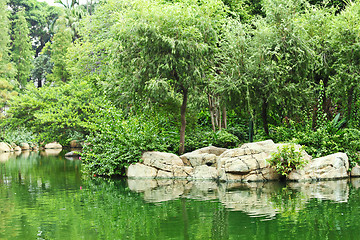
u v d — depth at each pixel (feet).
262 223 19.88
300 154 37.19
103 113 49.19
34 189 34.14
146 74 43.55
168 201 26.86
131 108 48.93
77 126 83.25
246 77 43.52
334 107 52.90
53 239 17.84
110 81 53.62
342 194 28.12
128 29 42.63
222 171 38.78
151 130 45.14
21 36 173.99
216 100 51.31
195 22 44.19
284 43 44.09
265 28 43.93
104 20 73.10
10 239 18.01
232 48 44.01
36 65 186.80
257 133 53.88
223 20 48.11
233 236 17.69
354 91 46.68
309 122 45.21
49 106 86.74
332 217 20.84
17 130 116.88
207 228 19.19
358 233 17.74
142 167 42.55
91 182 38.96
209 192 30.73
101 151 47.34
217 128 55.98
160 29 42.14
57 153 96.02
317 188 31.48
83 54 77.46
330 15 49.03
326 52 47.73
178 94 50.21
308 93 45.21
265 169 37.96
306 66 44.11
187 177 40.83
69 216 22.66
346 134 41.01
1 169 53.67
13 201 28.09
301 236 17.43
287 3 45.16
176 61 42.19
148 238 17.67
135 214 22.80
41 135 85.51
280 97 42.96
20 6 203.00
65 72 152.97
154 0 47.32
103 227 19.88
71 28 159.12
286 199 26.50
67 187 35.27
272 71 41.68
